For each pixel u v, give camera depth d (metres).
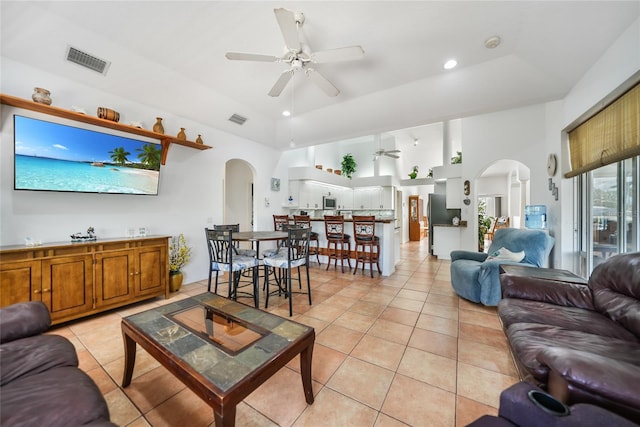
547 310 1.76
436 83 3.19
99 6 2.06
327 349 2.04
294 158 6.59
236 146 4.63
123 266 2.72
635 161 2.25
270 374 1.17
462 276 3.11
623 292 1.62
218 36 2.43
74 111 2.50
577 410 0.81
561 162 3.34
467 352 1.99
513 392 0.92
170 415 1.39
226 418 0.98
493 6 2.05
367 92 3.52
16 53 2.29
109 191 2.85
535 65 2.72
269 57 2.21
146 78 2.97
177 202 3.66
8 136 2.31
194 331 1.48
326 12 2.11
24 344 1.21
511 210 9.05
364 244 4.30
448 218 6.29
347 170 8.59
